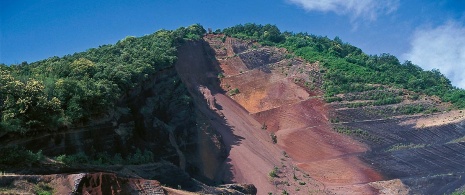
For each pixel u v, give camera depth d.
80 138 42.72
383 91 97.06
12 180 30.20
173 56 76.31
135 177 43.94
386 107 92.25
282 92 98.62
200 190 50.75
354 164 76.12
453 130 81.56
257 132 85.06
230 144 74.75
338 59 111.00
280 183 67.50
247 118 90.50
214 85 99.38
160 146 57.25
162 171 49.69
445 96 95.00
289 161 77.19
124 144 48.81
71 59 61.78
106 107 46.66
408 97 95.19
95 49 74.81
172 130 64.12
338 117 90.31
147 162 50.00
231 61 107.56
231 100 95.94
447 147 77.06
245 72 104.81
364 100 94.94
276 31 121.25
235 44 113.69
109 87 49.31
